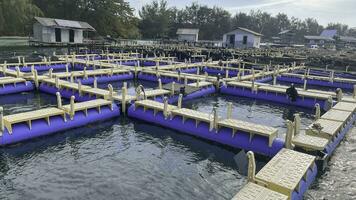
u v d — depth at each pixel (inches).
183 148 680.4
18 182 515.2
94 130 770.2
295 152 535.8
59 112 737.0
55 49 2610.7
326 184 531.8
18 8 2915.8
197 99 1163.3
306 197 487.2
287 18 7436.0
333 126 691.4
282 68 1878.7
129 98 908.0
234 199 393.7
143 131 775.1
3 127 644.7
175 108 821.2
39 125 700.0
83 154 629.9
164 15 4544.8
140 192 495.5
